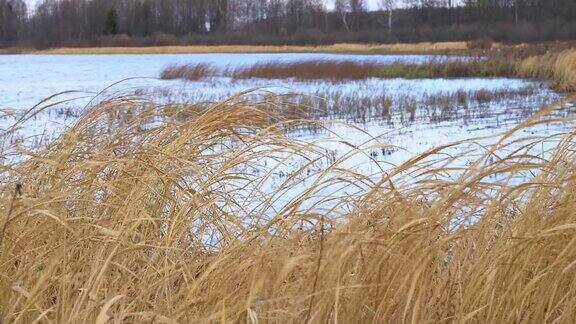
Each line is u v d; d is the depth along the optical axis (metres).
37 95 24.33
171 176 4.05
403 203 3.40
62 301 3.09
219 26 100.31
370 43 83.38
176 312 2.97
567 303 3.21
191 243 3.91
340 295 3.06
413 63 41.88
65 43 93.38
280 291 3.10
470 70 39.75
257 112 4.53
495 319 3.19
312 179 7.23
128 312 3.10
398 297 3.15
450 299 3.33
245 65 43.47
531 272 3.45
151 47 89.38
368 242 3.10
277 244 3.25
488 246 3.49
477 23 83.19
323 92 26.02
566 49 38.00
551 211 3.55
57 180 4.27
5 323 3.08
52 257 3.42
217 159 4.95
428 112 19.95
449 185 3.52
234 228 4.21
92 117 4.80
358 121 17.67
